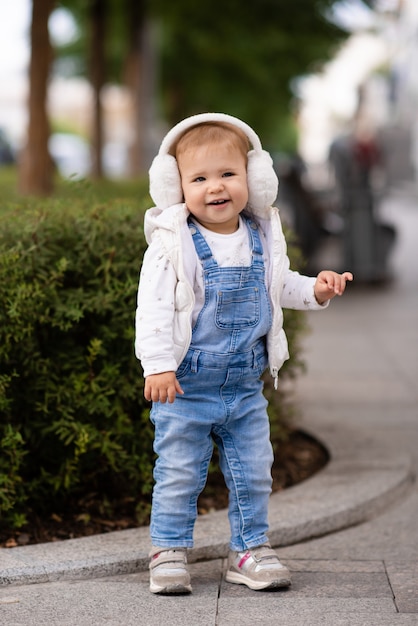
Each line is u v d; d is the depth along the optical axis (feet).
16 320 15.65
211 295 13.39
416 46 152.87
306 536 16.35
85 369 16.72
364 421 23.34
